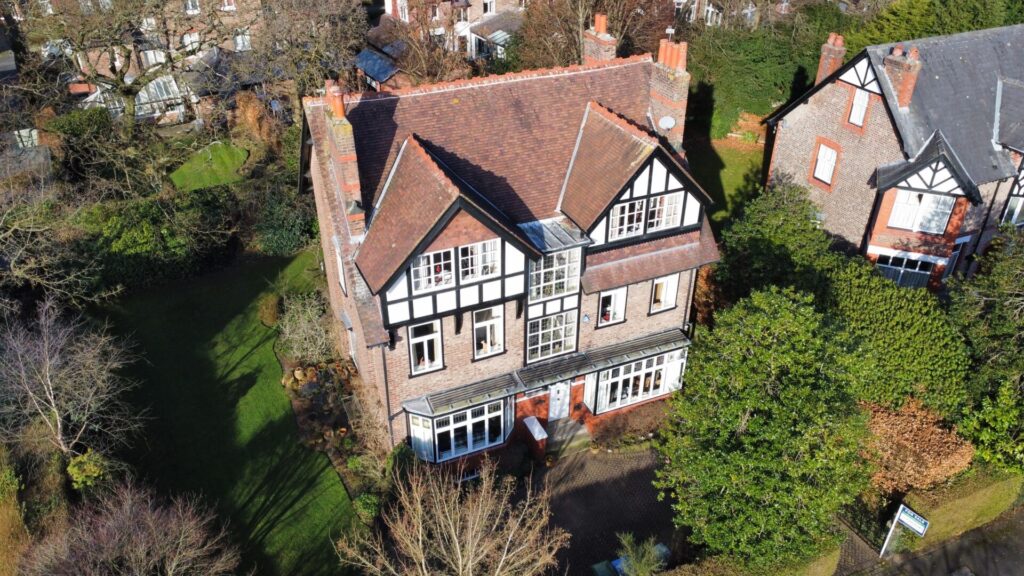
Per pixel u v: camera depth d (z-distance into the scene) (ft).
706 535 75.25
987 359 88.69
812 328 73.72
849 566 83.87
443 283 82.69
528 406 98.37
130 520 69.92
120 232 122.52
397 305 81.41
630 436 101.60
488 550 67.51
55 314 92.02
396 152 86.94
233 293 125.90
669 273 95.50
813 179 125.59
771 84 152.35
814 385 72.90
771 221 101.86
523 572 70.44
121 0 131.13
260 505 88.94
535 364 95.91
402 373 87.76
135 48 144.56
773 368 73.10
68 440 87.66
